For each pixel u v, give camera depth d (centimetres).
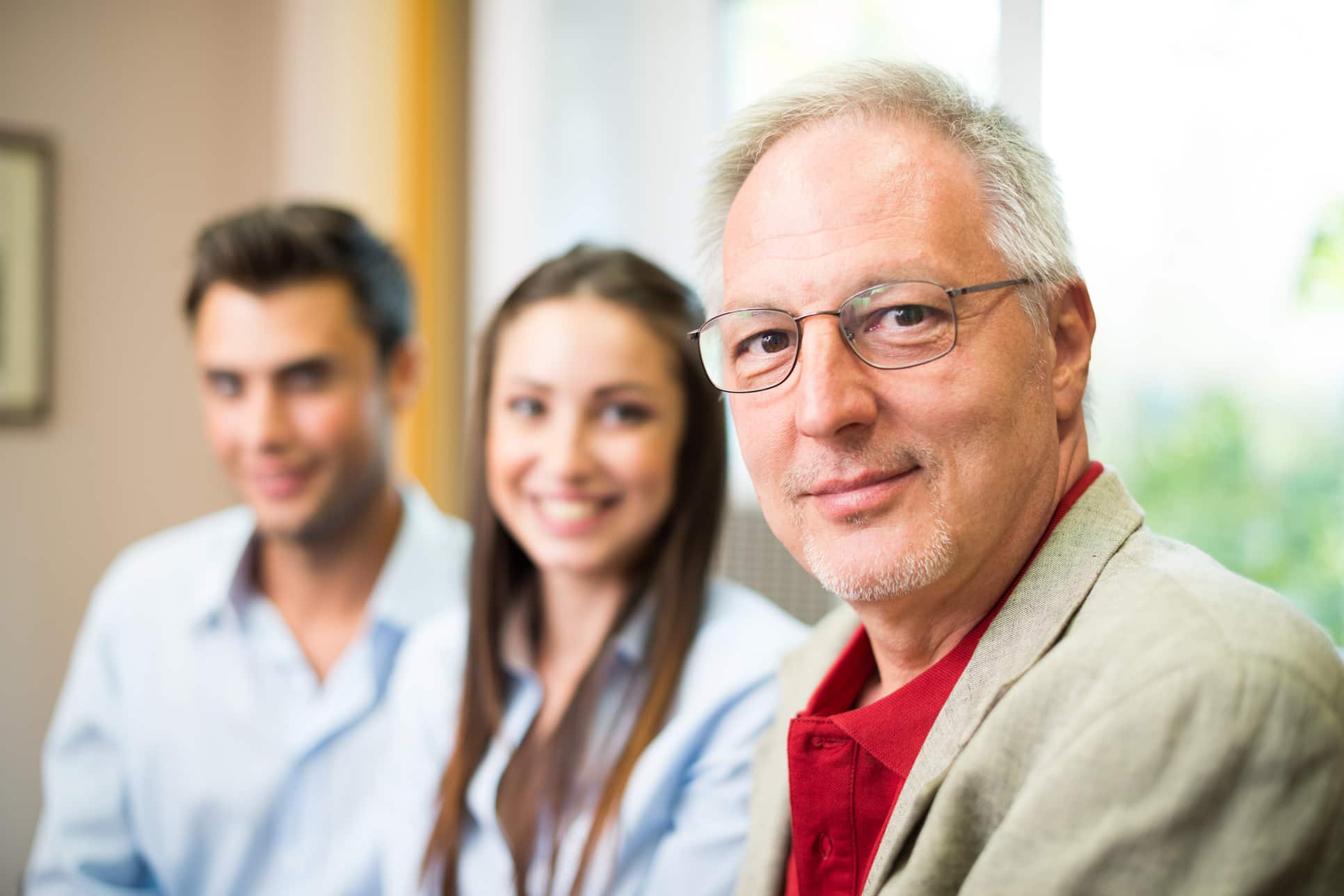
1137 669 58
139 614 156
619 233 216
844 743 75
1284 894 54
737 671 112
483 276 226
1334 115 147
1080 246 162
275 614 150
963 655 73
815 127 71
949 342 66
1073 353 74
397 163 225
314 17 238
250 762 146
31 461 213
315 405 141
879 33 190
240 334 139
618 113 216
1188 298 158
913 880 64
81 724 154
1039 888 57
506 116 221
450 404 230
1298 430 152
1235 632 58
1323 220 148
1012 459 68
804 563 74
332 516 145
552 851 109
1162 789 55
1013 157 70
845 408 66
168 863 146
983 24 177
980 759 64
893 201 67
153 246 232
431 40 226
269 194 250
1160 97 159
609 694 118
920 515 67
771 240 70
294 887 142
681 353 116
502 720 119
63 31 218
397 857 123
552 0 220
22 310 210
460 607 149
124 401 228
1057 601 67
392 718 144
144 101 230
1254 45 153
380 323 148
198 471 240
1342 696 57
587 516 114
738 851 104
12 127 211
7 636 210
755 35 206
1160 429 161
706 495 119
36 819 213
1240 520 156
